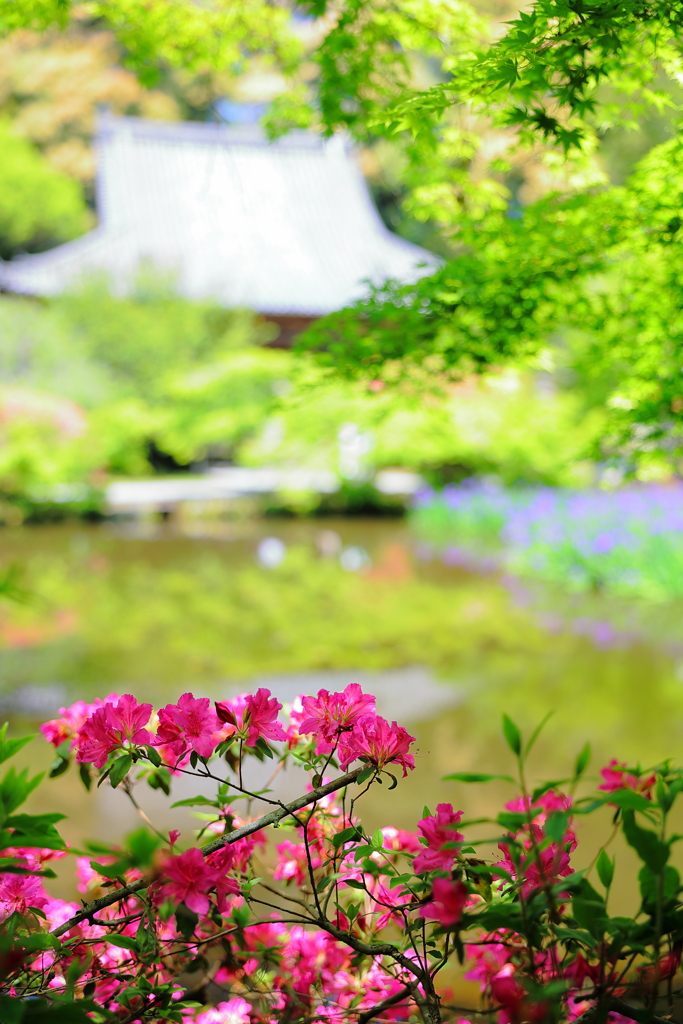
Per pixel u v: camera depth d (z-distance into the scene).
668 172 2.54
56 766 1.70
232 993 1.67
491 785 4.02
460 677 6.03
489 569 10.52
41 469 13.30
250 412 14.84
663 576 8.91
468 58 2.55
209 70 3.59
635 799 1.09
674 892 1.15
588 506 10.98
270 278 20.44
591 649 6.77
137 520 14.62
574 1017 1.48
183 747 1.42
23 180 23.36
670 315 2.78
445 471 16.36
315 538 13.13
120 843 3.30
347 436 13.49
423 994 1.60
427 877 1.43
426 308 2.85
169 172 22.39
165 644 6.88
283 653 6.66
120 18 3.23
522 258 2.74
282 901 2.53
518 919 1.21
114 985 1.60
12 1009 1.07
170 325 17.34
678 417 2.86
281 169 22.91
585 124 2.84
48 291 17.89
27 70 22.30
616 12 1.93
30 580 9.43
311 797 1.45
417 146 2.97
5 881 1.49
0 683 5.71
